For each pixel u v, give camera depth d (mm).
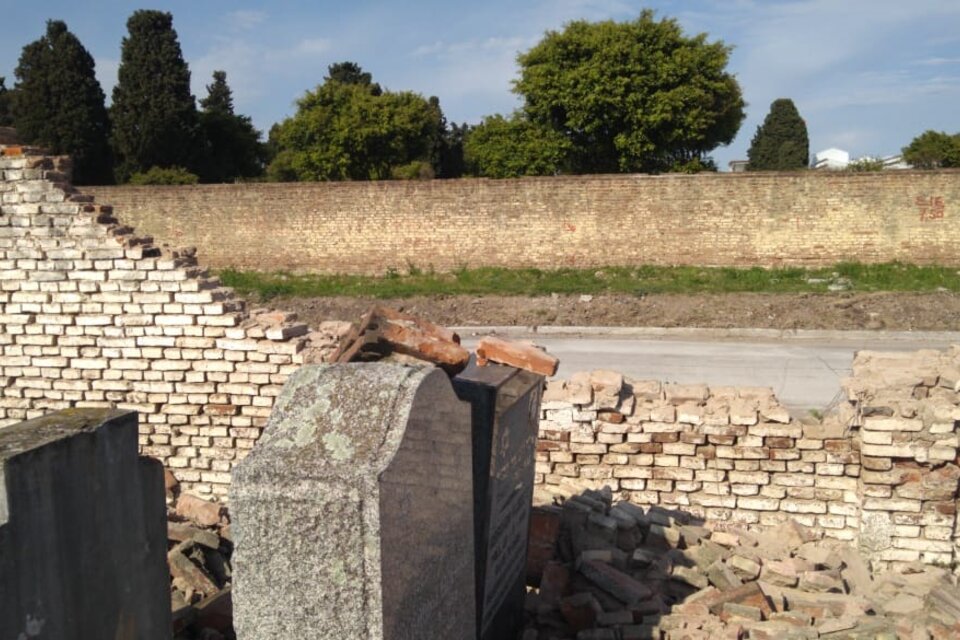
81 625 3186
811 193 20578
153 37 35938
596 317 17656
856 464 6266
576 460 6715
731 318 17047
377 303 19297
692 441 6520
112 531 3373
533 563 5477
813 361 14023
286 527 2805
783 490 6402
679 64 27031
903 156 36844
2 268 7367
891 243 20484
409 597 2977
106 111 36969
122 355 7312
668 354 14820
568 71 27859
